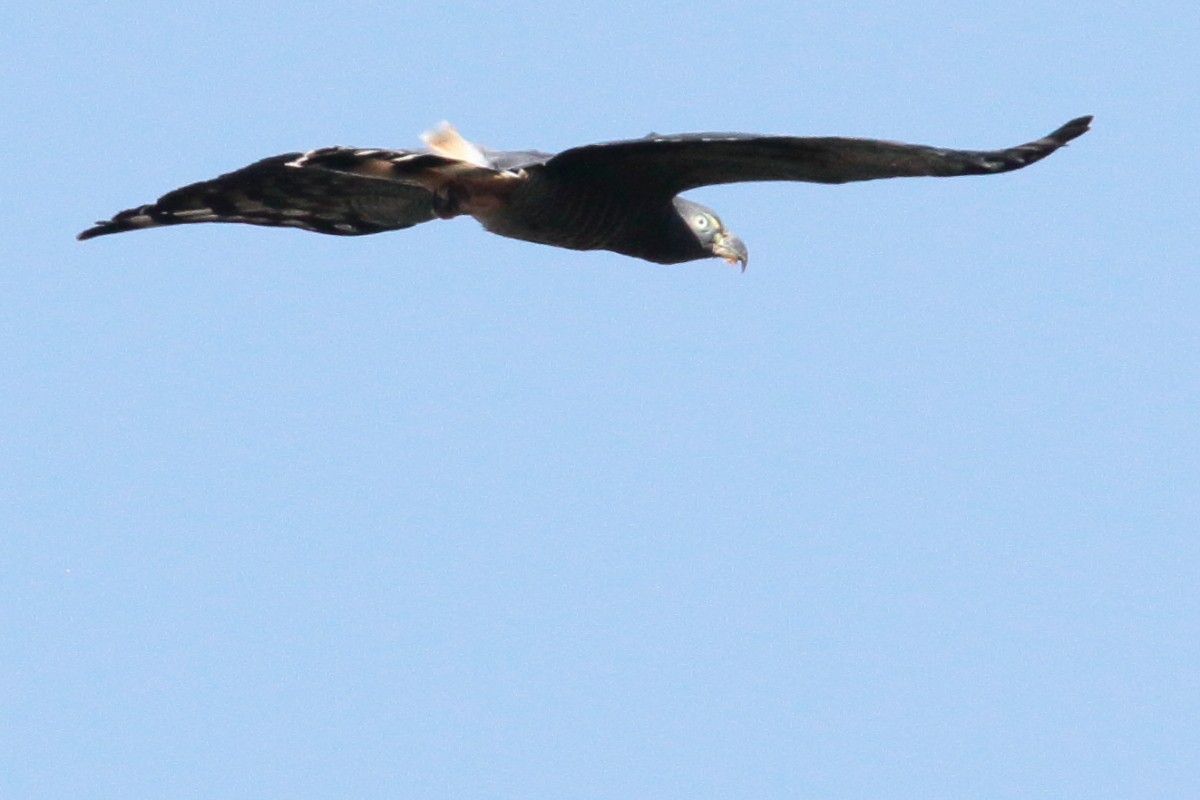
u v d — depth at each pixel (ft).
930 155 38.81
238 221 46.29
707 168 43.75
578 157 43.55
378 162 43.19
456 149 44.47
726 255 49.96
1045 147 38.29
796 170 41.55
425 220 46.37
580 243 46.52
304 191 45.14
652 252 48.21
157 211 45.55
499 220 45.37
